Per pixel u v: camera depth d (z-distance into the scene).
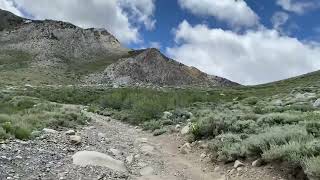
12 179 9.21
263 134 12.79
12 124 15.76
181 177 11.78
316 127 13.41
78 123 20.94
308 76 112.50
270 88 98.56
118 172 11.48
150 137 19.62
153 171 12.30
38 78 157.12
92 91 66.00
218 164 12.88
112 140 17.16
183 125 21.11
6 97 41.34
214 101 40.56
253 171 11.30
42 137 14.58
